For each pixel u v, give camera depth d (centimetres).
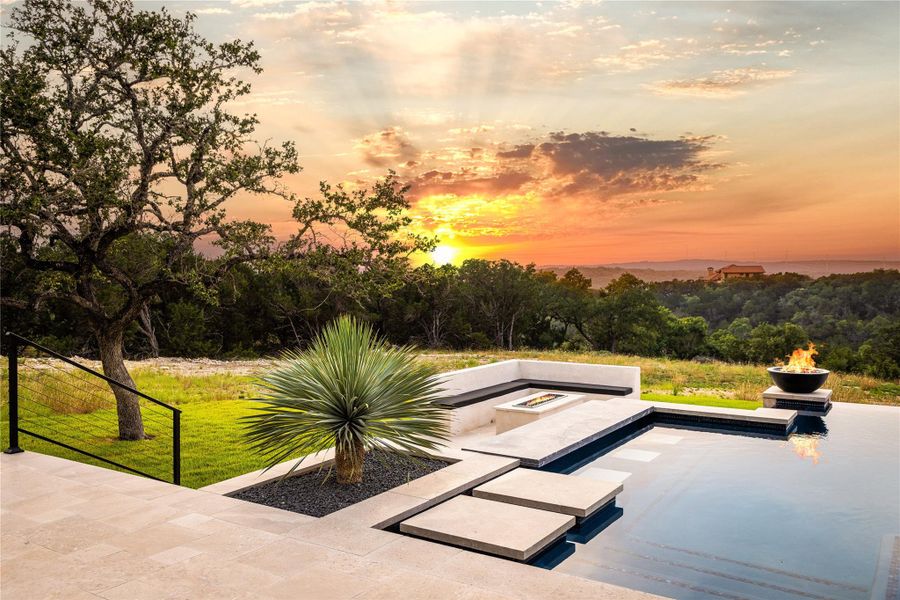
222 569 357
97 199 793
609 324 4234
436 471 562
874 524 484
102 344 905
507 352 3584
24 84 750
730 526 478
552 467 652
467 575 347
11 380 636
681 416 883
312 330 3353
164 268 873
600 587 332
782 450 726
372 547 387
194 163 867
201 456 802
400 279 956
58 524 435
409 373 550
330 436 510
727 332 3881
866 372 2973
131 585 340
